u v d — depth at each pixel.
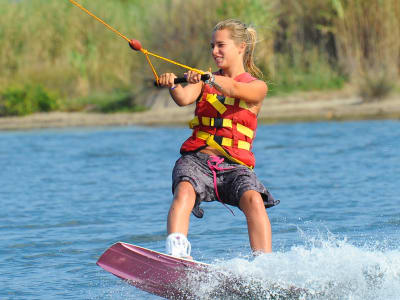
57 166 45.28
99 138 62.66
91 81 96.50
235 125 16.44
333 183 34.31
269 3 85.75
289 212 27.59
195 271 15.16
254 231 15.82
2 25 98.31
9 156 51.56
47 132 71.69
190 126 16.95
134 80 90.81
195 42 84.44
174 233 15.41
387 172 37.00
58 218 28.23
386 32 84.25
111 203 31.27
